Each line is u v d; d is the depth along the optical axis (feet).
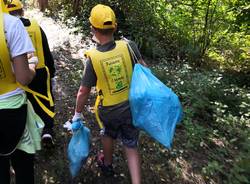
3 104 8.60
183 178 13.51
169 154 14.66
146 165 13.92
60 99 18.16
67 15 33.27
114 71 10.94
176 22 28.84
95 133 15.55
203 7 27.17
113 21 10.80
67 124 12.27
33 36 12.66
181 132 16.33
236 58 29.14
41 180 12.67
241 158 14.16
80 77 20.36
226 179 13.65
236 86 22.72
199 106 17.79
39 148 9.60
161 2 29.48
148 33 28.86
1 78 8.51
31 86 13.05
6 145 8.94
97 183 12.85
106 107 11.23
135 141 11.64
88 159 13.91
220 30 27.76
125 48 11.19
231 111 19.19
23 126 8.95
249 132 16.24
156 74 21.02
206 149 15.39
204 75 21.89
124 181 13.01
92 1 31.32
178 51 27.73
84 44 27.09
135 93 10.57
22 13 12.67
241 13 25.48
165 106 10.44
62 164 13.30
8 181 9.64
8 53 8.29
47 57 13.29
